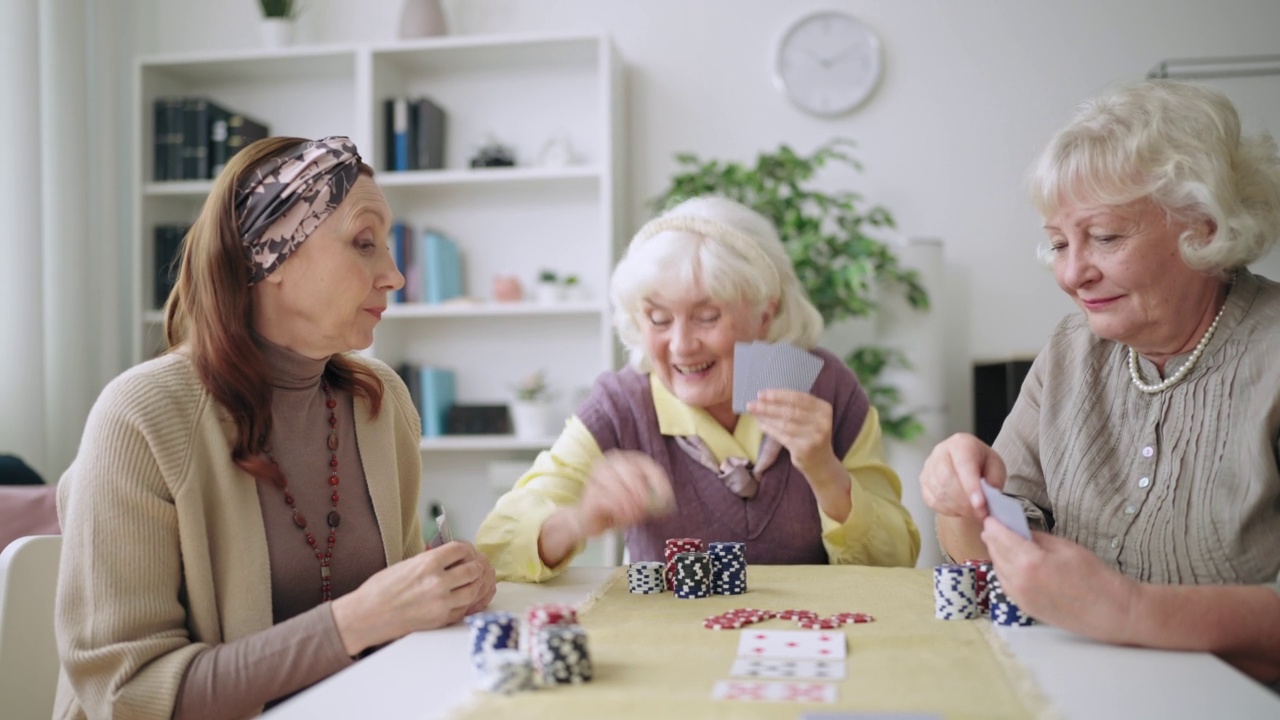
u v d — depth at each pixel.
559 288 4.18
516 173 4.06
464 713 0.91
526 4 4.36
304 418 1.49
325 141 1.45
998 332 4.20
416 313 4.10
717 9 4.29
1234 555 1.28
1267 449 1.25
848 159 4.01
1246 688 0.96
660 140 4.31
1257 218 1.29
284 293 1.42
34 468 3.77
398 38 4.21
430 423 4.20
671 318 1.83
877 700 0.93
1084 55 4.14
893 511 1.88
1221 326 1.34
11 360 3.72
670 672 1.03
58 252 3.98
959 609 1.25
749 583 1.53
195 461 1.35
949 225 4.21
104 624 1.26
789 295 1.94
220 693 1.23
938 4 4.21
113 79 4.38
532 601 1.45
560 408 4.36
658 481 1.59
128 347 4.49
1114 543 1.39
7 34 3.71
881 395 3.91
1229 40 4.06
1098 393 1.47
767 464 1.86
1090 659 1.06
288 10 4.25
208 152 4.26
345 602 1.26
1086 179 1.30
